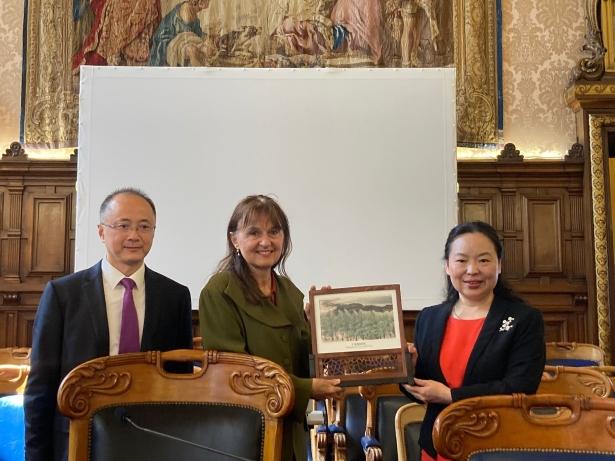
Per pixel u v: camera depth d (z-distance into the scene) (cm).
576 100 588
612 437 166
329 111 562
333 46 601
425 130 561
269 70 565
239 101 560
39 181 580
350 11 603
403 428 299
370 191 557
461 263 222
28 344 570
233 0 603
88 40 592
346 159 559
